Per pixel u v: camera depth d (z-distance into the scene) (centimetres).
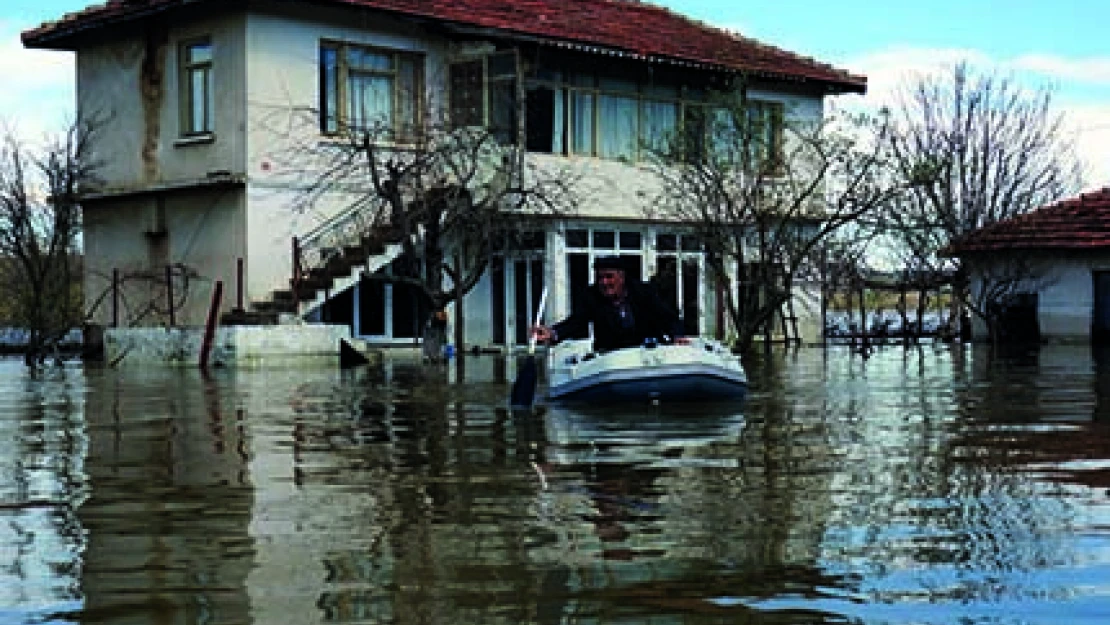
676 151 2792
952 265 3294
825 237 2880
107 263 2886
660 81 3147
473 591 473
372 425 1129
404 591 475
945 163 3309
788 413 1215
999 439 968
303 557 537
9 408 1364
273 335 2300
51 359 2773
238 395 1530
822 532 583
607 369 1322
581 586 480
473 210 2494
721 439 984
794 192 2800
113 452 941
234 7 2564
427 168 2567
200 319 2664
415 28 2797
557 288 2938
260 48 2572
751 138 2830
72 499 706
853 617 436
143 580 499
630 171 3056
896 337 3553
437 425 1124
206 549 558
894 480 748
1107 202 3244
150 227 2761
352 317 2725
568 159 2934
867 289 3334
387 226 2608
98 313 2889
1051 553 534
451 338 2825
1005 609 448
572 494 704
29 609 457
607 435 1023
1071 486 718
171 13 2689
